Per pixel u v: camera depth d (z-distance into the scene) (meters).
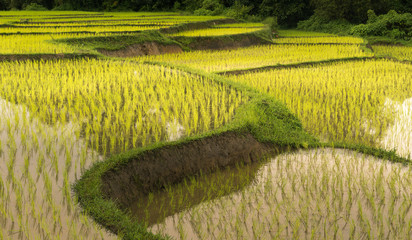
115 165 5.43
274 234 4.62
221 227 4.74
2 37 16.44
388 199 5.44
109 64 11.75
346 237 4.60
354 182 5.91
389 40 26.73
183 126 7.22
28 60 11.89
